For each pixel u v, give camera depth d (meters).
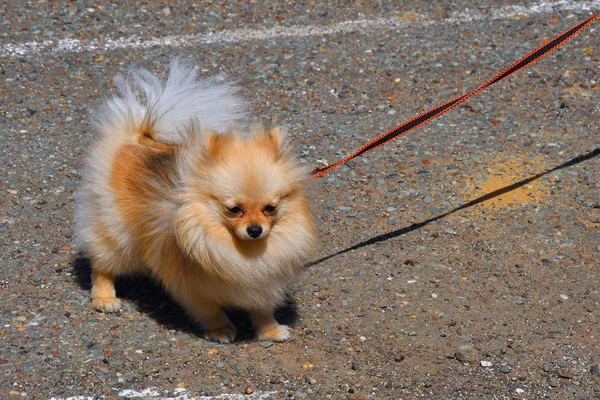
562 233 8.38
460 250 8.21
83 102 11.02
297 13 13.29
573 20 12.63
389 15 13.18
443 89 11.20
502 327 7.04
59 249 8.23
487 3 13.40
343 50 12.22
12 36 12.45
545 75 11.33
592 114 10.40
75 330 6.99
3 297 7.42
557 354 6.68
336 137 10.28
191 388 6.26
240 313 7.41
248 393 6.21
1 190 9.20
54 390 6.19
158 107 7.30
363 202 9.07
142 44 12.35
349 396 6.21
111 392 6.18
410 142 10.13
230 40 12.51
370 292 7.58
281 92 11.27
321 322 7.16
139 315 7.29
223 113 7.52
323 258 8.15
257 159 6.17
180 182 6.27
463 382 6.38
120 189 6.91
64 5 13.38
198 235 6.21
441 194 9.13
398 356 6.63
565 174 9.30
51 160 9.86
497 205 8.88
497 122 10.41
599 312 7.19
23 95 11.16
